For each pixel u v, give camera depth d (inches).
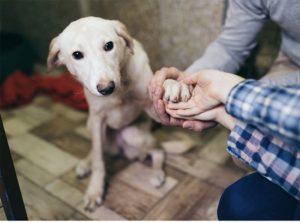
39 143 62.7
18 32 84.5
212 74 29.8
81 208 49.6
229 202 29.1
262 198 29.0
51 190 52.4
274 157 26.3
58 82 74.8
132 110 48.8
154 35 66.4
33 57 83.8
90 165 55.5
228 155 57.0
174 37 65.5
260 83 25.0
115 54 37.6
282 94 22.9
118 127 51.4
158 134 62.8
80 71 37.9
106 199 51.0
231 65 42.9
